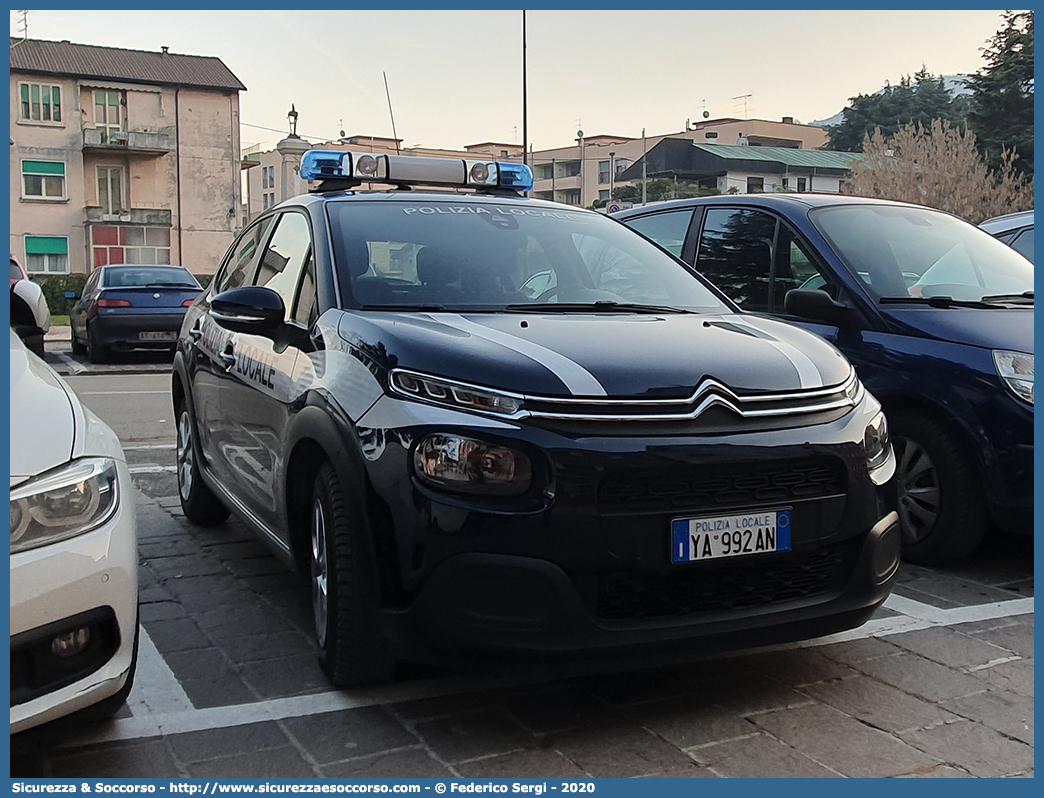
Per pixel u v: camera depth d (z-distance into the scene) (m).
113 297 14.16
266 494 3.81
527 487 2.74
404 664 3.34
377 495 2.88
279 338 3.78
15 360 3.06
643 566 2.76
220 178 51.19
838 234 5.19
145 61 50.31
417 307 3.55
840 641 3.64
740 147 77.19
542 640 2.70
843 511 3.05
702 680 3.28
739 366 3.10
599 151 92.00
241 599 4.07
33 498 2.43
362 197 4.20
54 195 47.88
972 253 5.35
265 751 2.77
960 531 4.43
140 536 5.07
